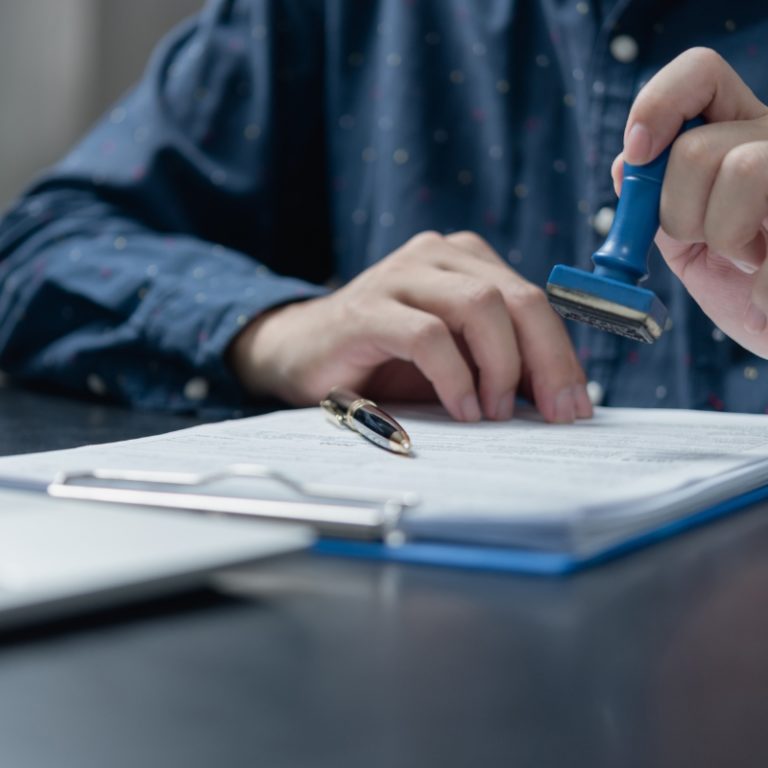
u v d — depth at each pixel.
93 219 1.08
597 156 1.02
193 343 0.87
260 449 0.53
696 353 0.96
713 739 0.23
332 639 0.29
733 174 0.52
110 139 1.17
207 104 1.19
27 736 0.23
